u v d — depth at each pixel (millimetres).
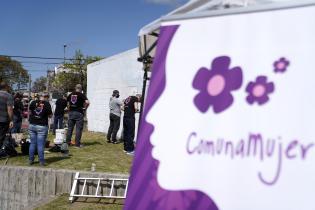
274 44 3209
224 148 3240
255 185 3070
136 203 3473
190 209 3264
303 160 2945
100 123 19234
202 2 3949
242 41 3344
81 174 9047
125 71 16594
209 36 3492
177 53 3613
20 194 9672
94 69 20172
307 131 2973
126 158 11539
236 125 3230
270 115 3119
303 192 2908
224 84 3350
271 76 3174
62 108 16281
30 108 10352
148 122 3596
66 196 8867
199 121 3387
